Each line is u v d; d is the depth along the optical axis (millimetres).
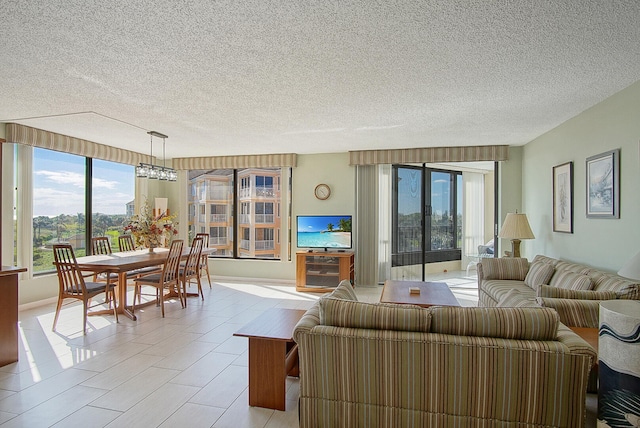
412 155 5965
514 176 5789
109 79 2945
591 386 2447
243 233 6957
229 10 1941
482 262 4805
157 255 4957
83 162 5691
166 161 7227
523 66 2682
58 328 4012
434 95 3324
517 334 1880
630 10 1932
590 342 2283
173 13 1968
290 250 6711
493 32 2178
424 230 6578
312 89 3174
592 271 3377
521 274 4625
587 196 3721
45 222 5113
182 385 2721
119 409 2391
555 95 3324
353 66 2686
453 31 2168
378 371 1976
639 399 1777
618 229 3217
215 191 7074
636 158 2980
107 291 4223
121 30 2156
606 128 3400
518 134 4926
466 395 1874
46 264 5117
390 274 6391
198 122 4316
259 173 6871
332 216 6207
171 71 2781
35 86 3115
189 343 3568
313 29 2148
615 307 1976
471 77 2895
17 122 4391
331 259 5918
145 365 3061
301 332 2070
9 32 2176
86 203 5711
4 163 4516
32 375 2867
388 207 6359
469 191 7629
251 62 2617
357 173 6352
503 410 1835
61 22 2059
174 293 5445
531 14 1977
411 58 2545
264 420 2281
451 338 1898
